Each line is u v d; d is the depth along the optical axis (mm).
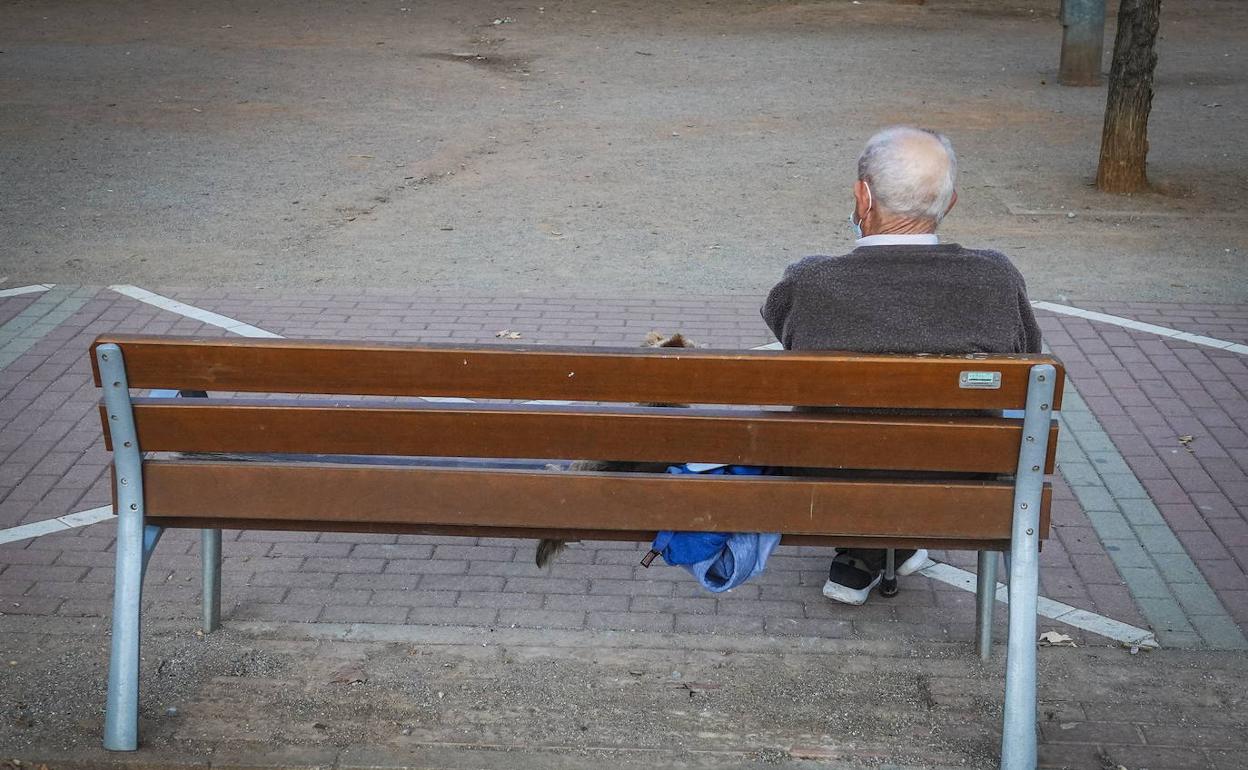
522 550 6621
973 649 5625
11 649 5547
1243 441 7973
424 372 4410
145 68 23781
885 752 4855
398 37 27906
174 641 5629
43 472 7512
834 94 21859
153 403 4523
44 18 30125
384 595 6129
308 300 10984
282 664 5453
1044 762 4777
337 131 18656
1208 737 4945
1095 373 9188
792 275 4762
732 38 28297
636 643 5676
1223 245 13000
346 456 5086
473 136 18406
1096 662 5504
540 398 4430
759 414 4438
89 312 10609
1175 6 33188
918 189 4668
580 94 21797
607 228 13578
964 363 4309
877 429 4395
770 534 4629
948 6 32969
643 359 4355
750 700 5207
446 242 12992
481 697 5215
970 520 4512
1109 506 7074
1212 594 6137
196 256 12422
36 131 18484
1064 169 16469
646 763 4789
